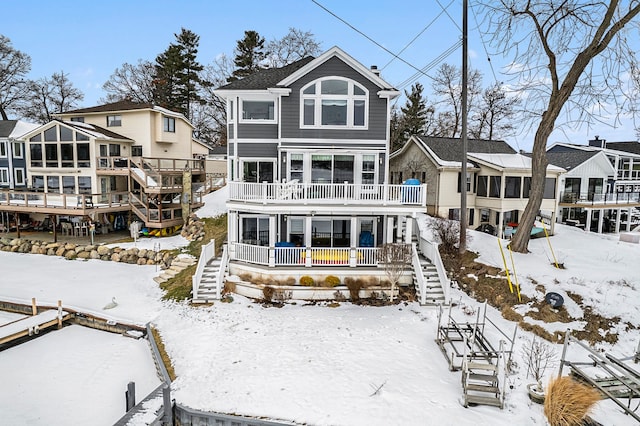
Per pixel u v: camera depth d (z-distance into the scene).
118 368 12.05
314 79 17.42
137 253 22.42
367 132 17.75
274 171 18.50
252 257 17.09
